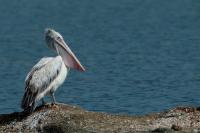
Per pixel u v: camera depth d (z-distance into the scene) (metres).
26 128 16.61
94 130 16.20
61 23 56.00
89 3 72.06
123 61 33.72
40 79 17.12
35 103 17.00
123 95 25.11
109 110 22.72
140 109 22.69
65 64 18.06
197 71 30.31
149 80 28.19
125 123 16.62
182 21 54.53
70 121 16.52
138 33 47.09
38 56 37.09
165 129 16.09
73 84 27.47
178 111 17.27
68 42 43.16
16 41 44.09
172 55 35.59
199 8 64.19
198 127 16.34
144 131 16.11
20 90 26.92
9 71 31.80
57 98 24.88
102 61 33.94
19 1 75.12
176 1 71.12
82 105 23.64
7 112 22.98
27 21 58.12
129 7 67.31
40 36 46.81
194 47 38.69
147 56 35.28
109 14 61.94
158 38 43.72
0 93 26.27
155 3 70.12
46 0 75.69
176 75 29.30
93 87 26.80
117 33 47.50
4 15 63.09
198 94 25.08
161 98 24.47
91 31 49.41
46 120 16.62
